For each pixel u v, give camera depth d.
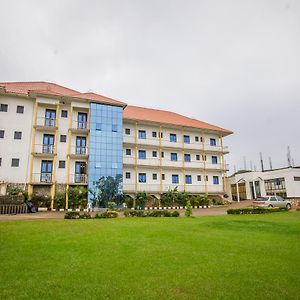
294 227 14.27
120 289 5.30
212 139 41.94
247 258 7.71
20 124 29.47
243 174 46.28
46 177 29.09
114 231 11.77
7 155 28.39
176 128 39.09
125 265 6.87
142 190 34.81
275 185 41.94
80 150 31.28
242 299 4.91
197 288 5.41
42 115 30.52
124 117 34.19
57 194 28.59
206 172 40.25
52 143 30.66
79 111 32.34
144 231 11.97
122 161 31.88
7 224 13.27
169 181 37.59
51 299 4.84
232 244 9.62
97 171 30.45
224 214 23.98
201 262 7.26
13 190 26.75
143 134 37.06
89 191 29.38
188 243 9.64
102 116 32.03
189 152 39.81
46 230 11.62
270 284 5.66
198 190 38.41
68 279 5.83
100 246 8.87
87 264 6.91
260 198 30.06
